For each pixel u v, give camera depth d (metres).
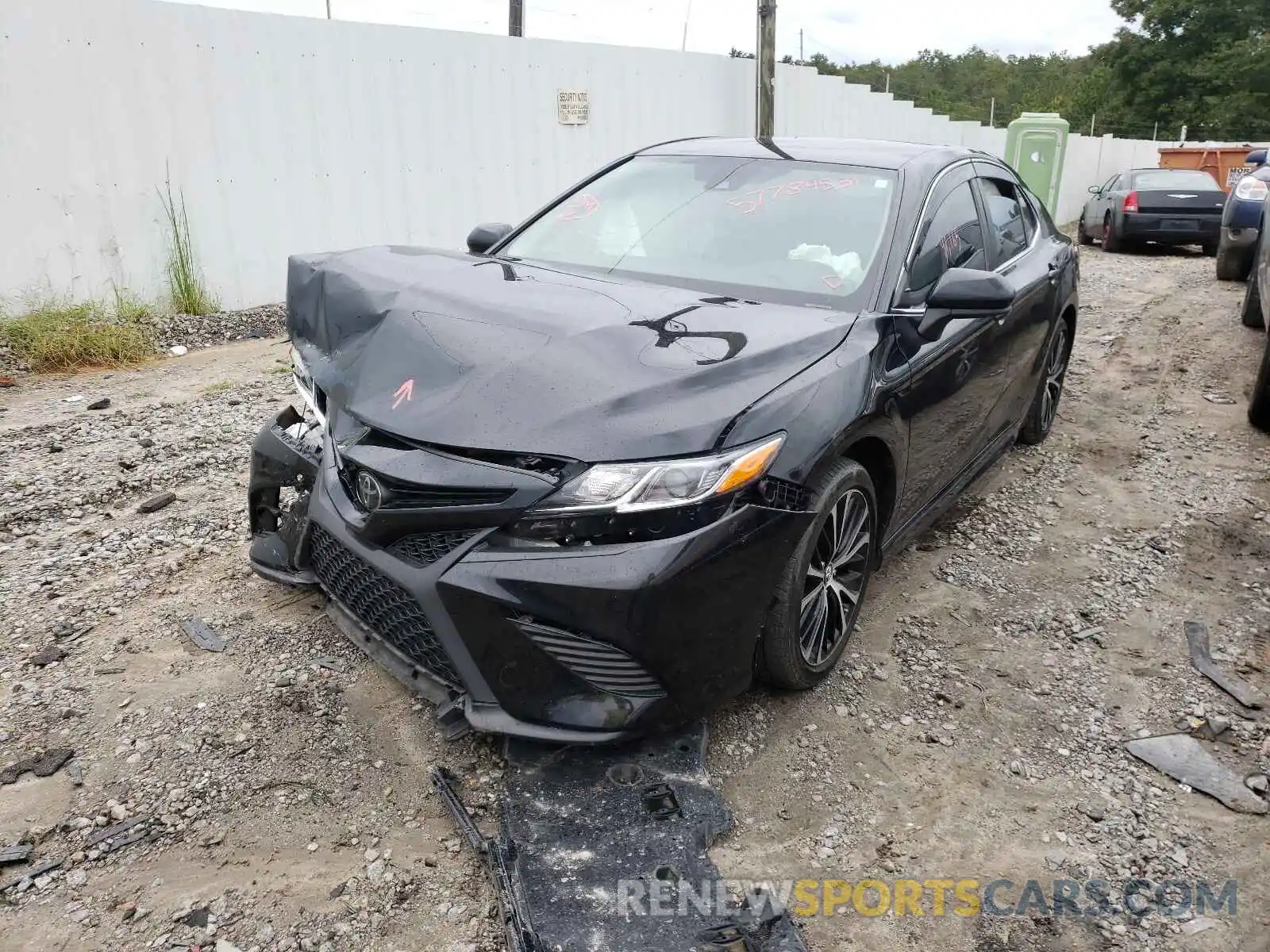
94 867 2.44
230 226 8.42
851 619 3.33
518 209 10.20
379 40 8.87
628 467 2.42
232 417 5.76
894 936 2.35
